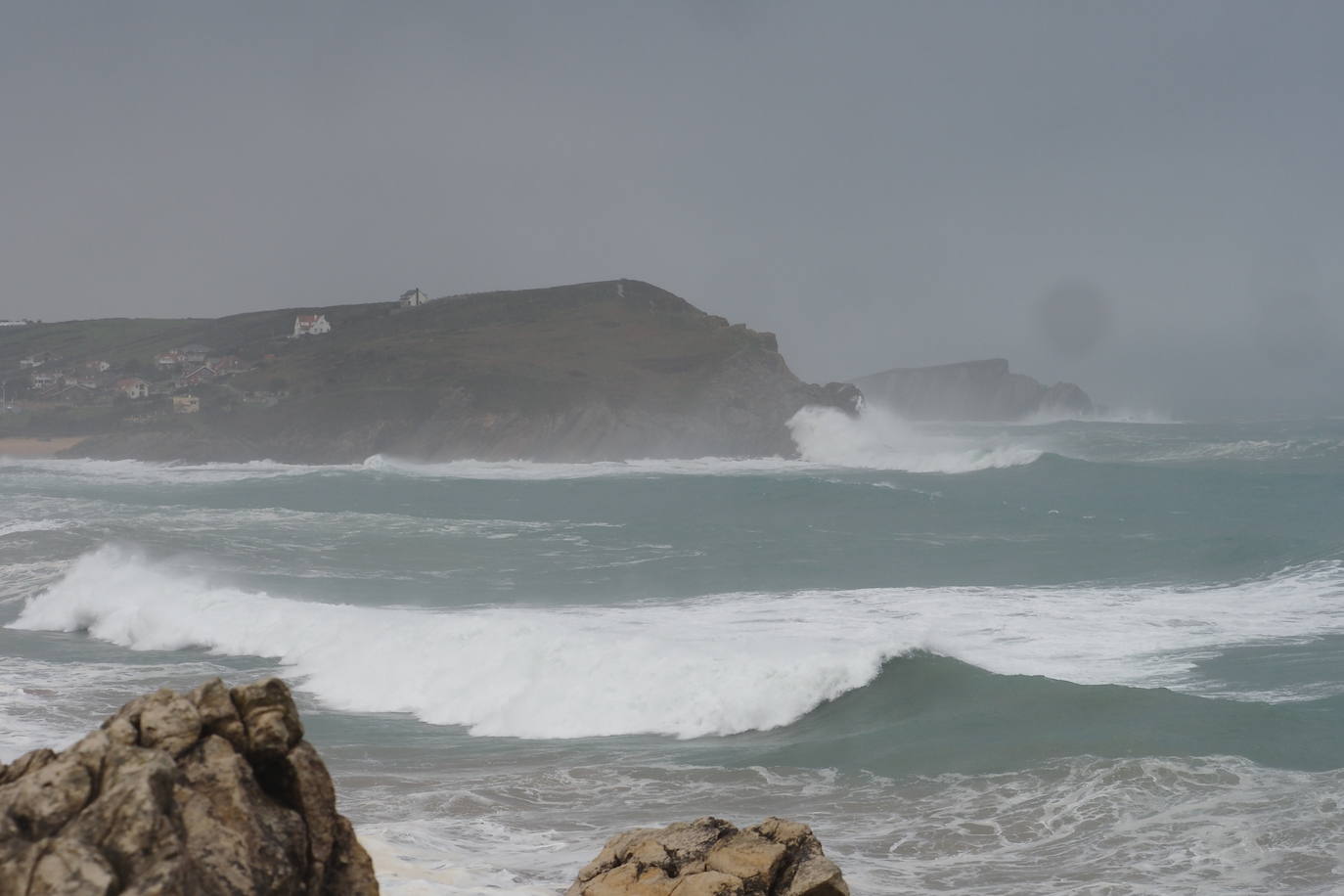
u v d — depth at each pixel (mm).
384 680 59969
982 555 106312
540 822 37156
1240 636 67250
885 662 56625
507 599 86062
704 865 19562
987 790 40750
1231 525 122562
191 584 84938
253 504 156625
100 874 11148
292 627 68688
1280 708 48469
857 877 32375
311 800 13500
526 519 136250
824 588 90125
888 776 43156
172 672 62219
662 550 111375
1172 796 38906
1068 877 32219
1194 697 49625
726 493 156125
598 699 54875
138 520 120812
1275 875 31953
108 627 74688
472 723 54375
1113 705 49531
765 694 54219
